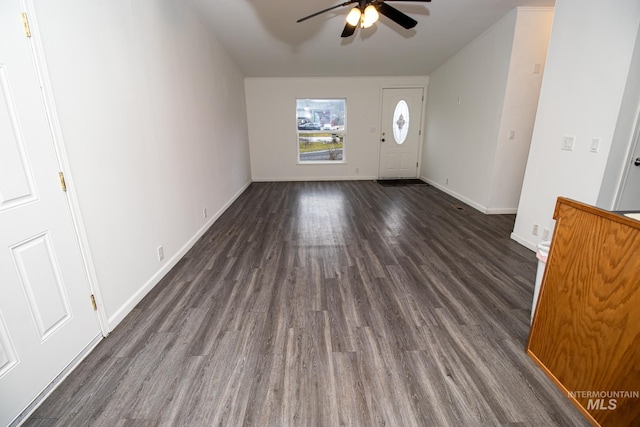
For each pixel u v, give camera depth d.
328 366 1.61
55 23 1.52
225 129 4.66
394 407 1.38
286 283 2.46
